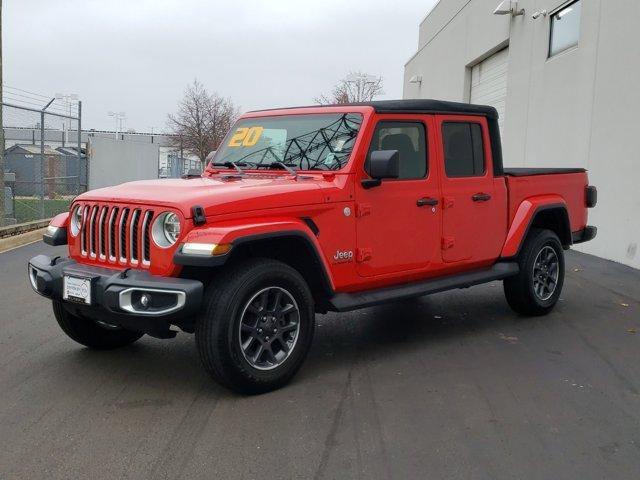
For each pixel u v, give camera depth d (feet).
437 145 18.75
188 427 13.12
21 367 16.70
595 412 14.08
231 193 14.61
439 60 81.82
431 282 18.93
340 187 16.37
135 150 104.32
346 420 13.55
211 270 14.87
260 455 11.95
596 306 24.02
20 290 25.64
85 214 15.87
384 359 17.65
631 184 32.94
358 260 16.83
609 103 35.40
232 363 14.12
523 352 18.35
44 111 46.65
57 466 11.48
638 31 32.45
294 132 18.47
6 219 45.32
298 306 15.31
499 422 13.51
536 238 21.77
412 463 11.69
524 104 49.62
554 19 44.55
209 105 136.77
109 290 13.87
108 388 15.29
